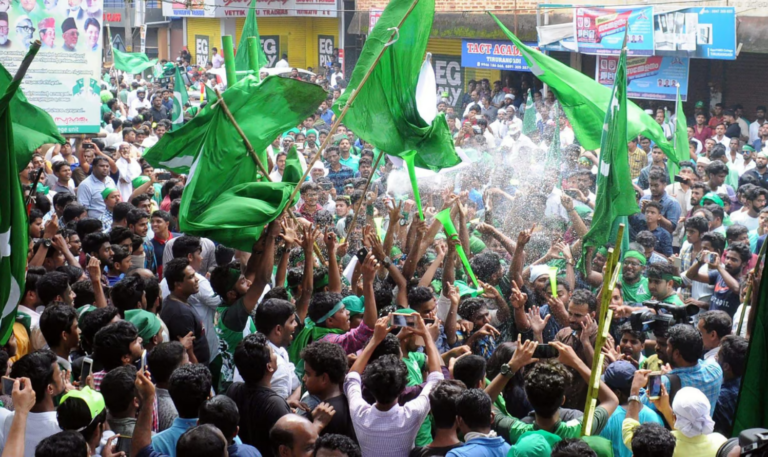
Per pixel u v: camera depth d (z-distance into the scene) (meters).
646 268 8.26
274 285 7.64
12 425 4.26
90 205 11.20
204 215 6.39
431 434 5.13
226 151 6.57
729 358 5.52
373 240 6.79
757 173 13.16
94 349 5.24
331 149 13.85
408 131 7.76
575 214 8.92
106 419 4.63
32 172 11.27
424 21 7.60
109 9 41.06
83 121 12.08
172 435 4.49
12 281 5.32
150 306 6.41
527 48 8.98
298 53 32.78
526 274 7.74
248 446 4.41
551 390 4.50
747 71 19.36
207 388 4.56
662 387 4.95
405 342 5.55
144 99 24.86
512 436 4.67
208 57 37.00
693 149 16.42
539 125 17.09
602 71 19.09
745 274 7.97
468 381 5.02
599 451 4.31
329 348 4.87
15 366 4.68
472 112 19.73
